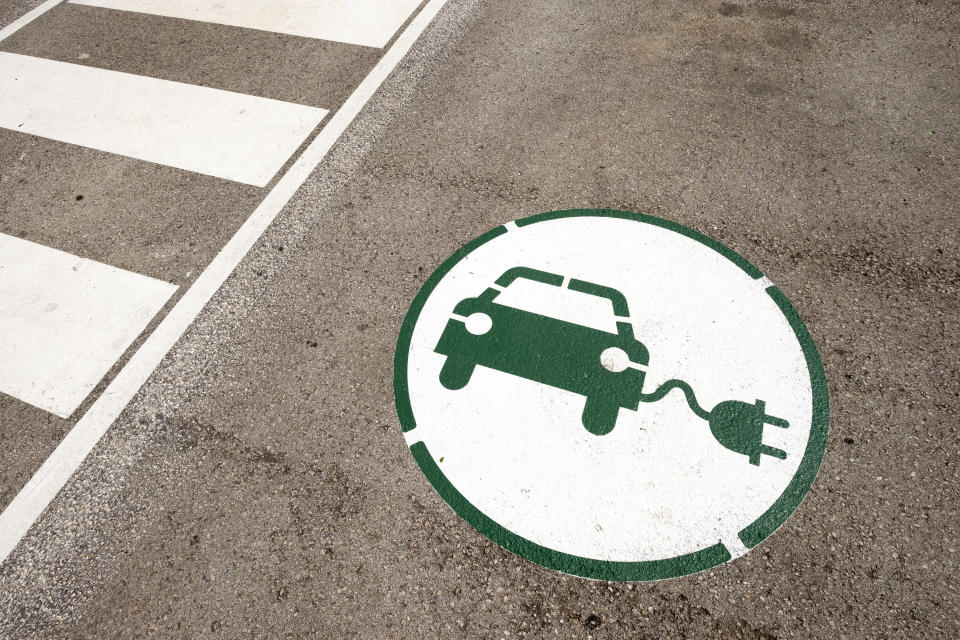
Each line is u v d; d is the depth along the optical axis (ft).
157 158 15.67
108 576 9.36
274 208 14.39
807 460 9.96
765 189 14.06
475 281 12.65
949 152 14.60
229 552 9.45
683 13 19.10
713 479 9.84
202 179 15.12
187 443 10.68
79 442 10.82
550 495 9.78
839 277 12.32
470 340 11.70
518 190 14.40
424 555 9.30
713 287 12.26
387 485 10.00
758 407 10.56
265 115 16.69
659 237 13.21
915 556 8.99
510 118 16.19
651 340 11.50
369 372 11.39
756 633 8.49
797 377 10.89
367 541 9.45
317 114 16.63
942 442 10.04
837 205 13.65
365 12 19.99
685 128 15.57
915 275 12.30
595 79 17.12
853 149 14.80
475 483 9.96
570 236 13.33
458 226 13.71
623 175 14.57
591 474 9.96
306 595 9.02
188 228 14.10
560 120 16.03
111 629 8.91
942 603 8.61
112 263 13.52
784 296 12.05
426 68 17.84
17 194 15.01
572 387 10.95
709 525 9.41
